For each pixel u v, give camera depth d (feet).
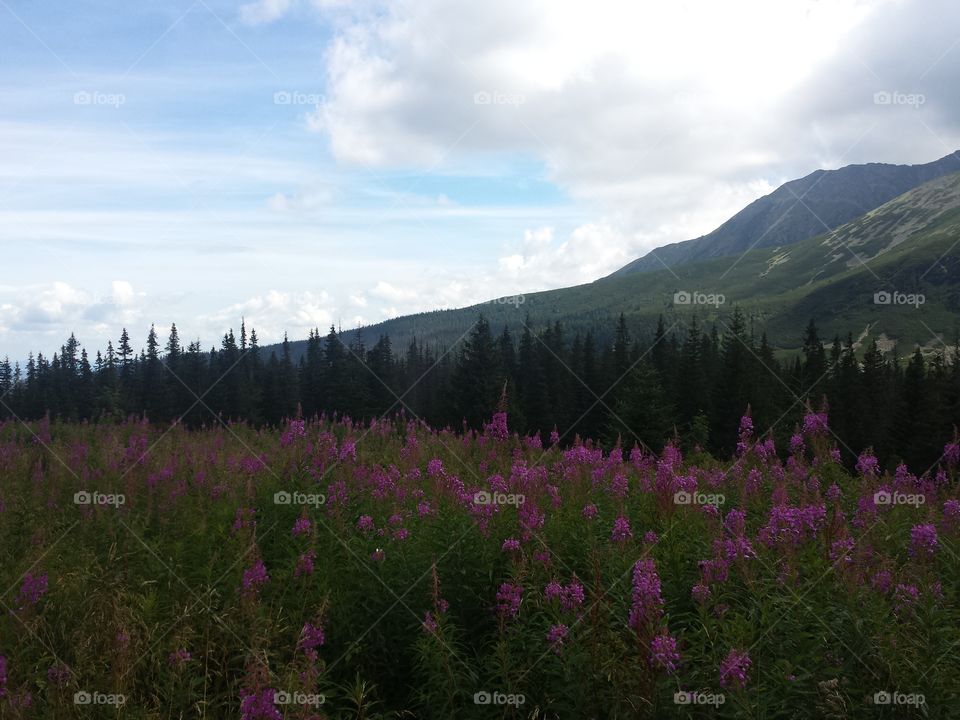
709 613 19.98
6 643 20.36
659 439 128.47
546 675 18.95
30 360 230.48
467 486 34.71
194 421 185.78
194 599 22.98
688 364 176.04
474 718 18.63
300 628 21.04
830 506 32.63
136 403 200.64
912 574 21.22
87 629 20.68
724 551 22.45
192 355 225.97
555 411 194.70
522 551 23.39
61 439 69.72
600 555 23.66
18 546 29.25
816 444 40.88
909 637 17.48
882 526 28.12
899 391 182.09
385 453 47.93
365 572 24.66
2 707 17.10
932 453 139.23
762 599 19.88
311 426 57.21
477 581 23.93
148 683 19.22
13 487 40.91
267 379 211.20
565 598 20.40
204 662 20.47
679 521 27.53
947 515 28.53
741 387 152.87
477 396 170.30
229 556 26.30
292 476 36.14
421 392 239.50
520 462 37.88
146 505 35.32
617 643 18.65
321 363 215.10
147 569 25.86
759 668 17.07
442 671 19.77
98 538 29.81
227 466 42.91
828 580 20.68
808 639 18.07
